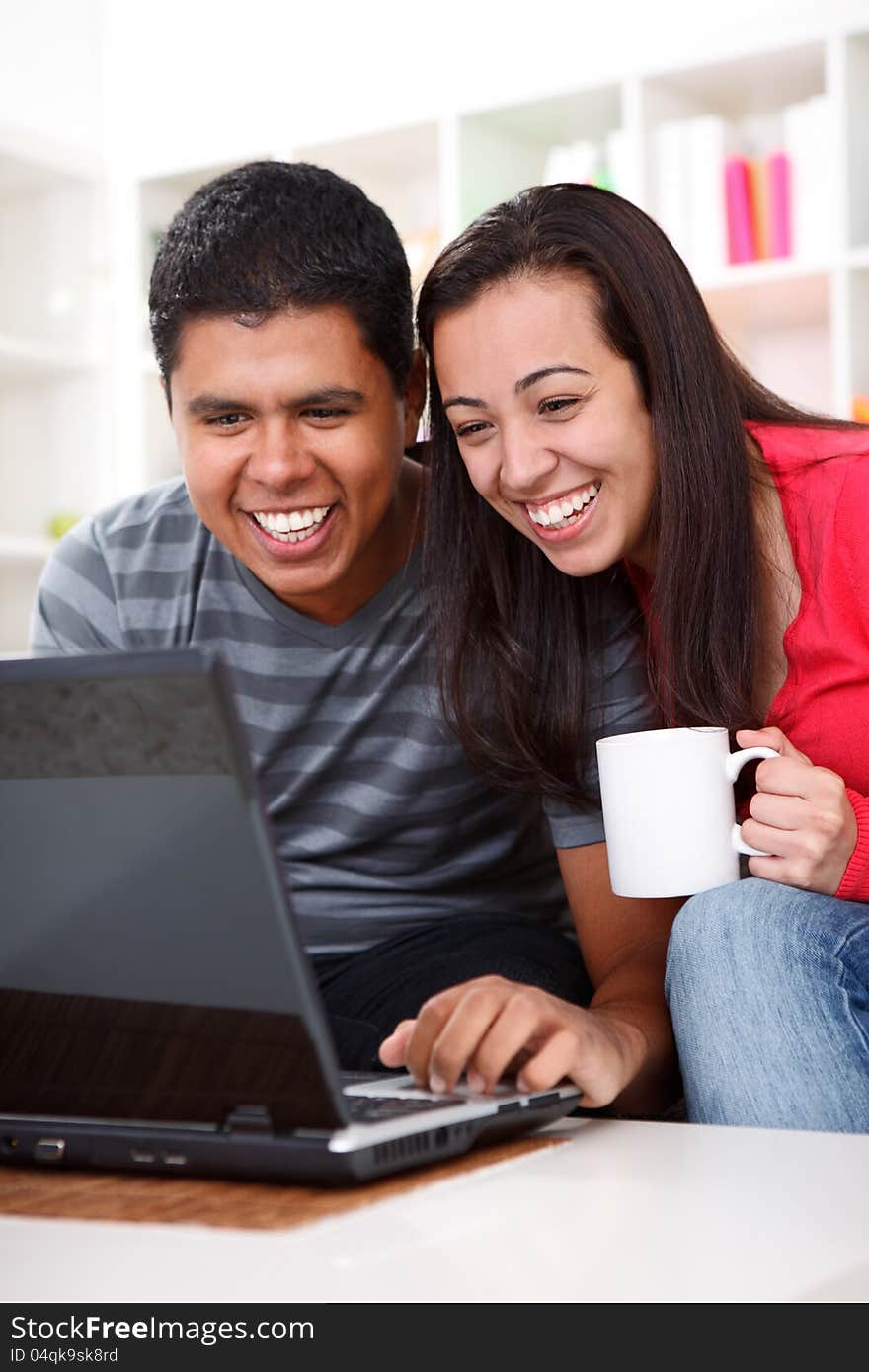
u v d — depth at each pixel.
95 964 0.81
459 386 1.34
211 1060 0.79
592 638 1.45
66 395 4.27
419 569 1.54
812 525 1.38
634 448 1.34
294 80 4.05
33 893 0.81
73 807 0.78
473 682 1.47
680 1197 0.75
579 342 1.30
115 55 4.29
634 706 1.47
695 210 3.32
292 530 1.42
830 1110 1.04
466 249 1.33
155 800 0.75
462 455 1.39
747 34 3.22
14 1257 0.69
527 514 1.36
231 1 4.12
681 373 1.34
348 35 3.97
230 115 4.14
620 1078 0.97
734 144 3.36
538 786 1.48
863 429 1.43
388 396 1.42
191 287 1.36
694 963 1.10
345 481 1.40
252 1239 0.70
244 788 0.72
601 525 1.35
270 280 1.34
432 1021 0.90
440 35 3.85
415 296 1.50
